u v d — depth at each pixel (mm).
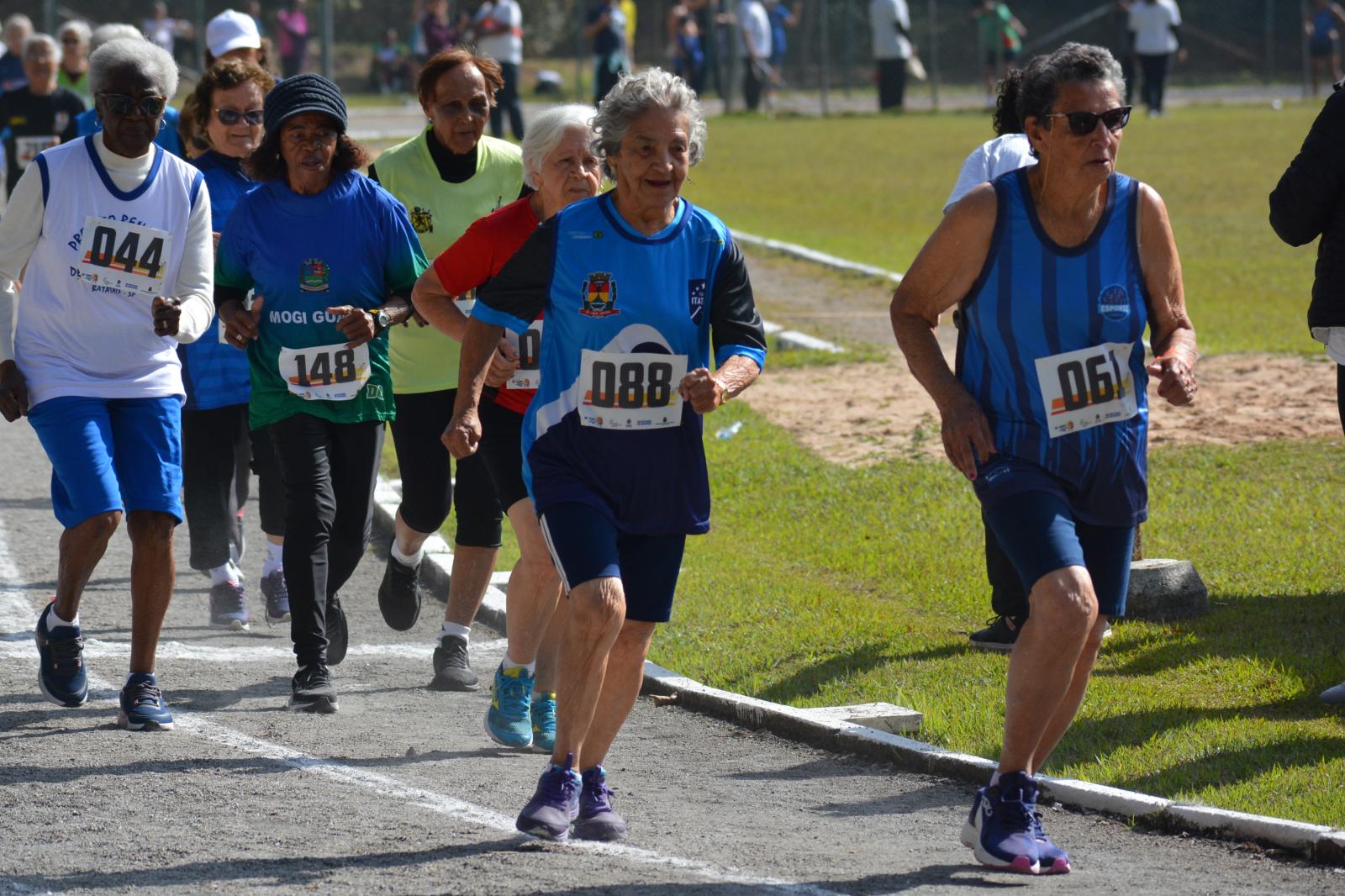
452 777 15625
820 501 28000
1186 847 13836
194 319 16766
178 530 27094
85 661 19703
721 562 24734
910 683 18922
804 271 53000
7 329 16672
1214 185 71062
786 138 93250
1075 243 12844
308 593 17922
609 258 13156
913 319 13188
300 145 17656
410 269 18172
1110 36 125125
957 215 12891
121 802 14578
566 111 15789
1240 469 28391
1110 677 18828
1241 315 43719
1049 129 12555
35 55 38188
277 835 13742
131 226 16578
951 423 12984
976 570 23547
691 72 113000
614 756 16766
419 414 18891
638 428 13227
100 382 16672
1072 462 12945
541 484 13344
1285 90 122312
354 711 18094
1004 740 12836
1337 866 13211
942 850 13672
